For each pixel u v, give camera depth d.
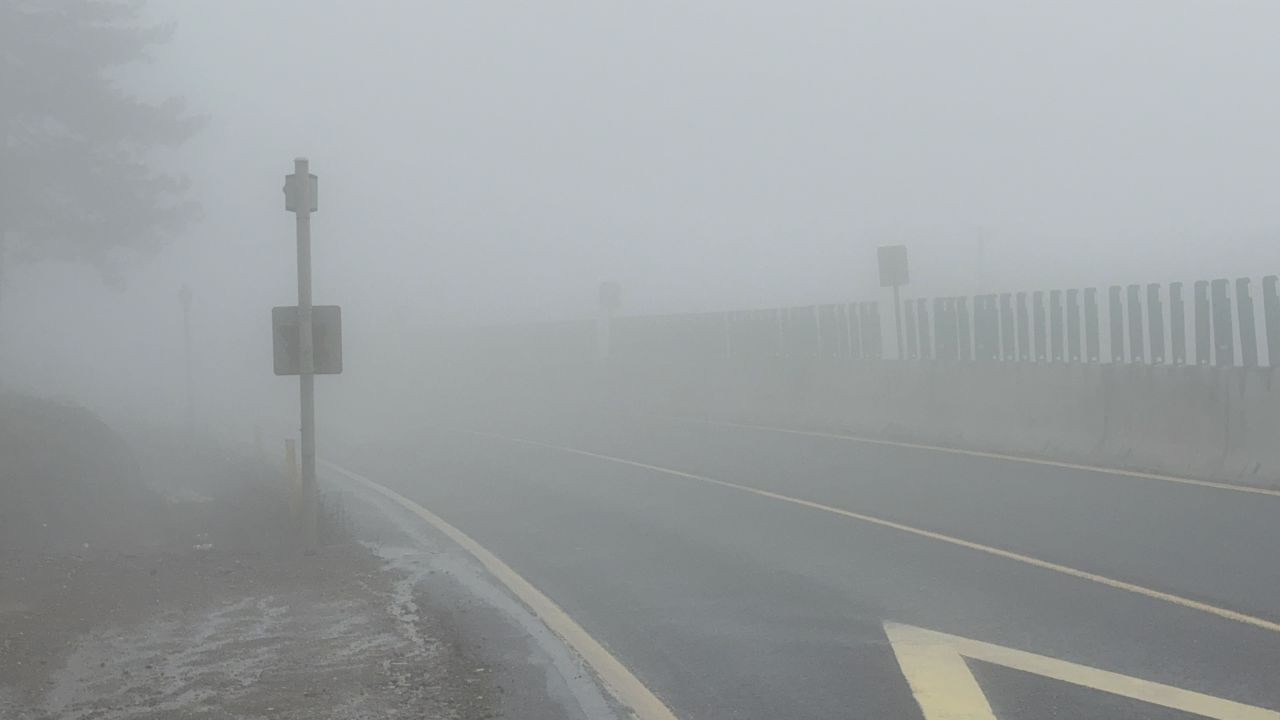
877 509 14.14
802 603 9.76
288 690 7.89
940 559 11.16
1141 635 8.31
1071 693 7.14
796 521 13.66
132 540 15.91
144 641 9.35
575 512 15.45
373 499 17.95
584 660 8.41
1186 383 15.92
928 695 7.23
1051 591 9.72
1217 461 15.18
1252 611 8.76
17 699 7.88
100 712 7.54
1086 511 13.17
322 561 12.63
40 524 15.62
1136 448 16.58
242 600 10.75
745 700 7.35
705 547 12.43
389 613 10.09
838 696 7.31
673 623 9.34
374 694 7.75
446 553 13.00
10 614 10.18
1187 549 10.95
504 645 8.89
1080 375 17.88
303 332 13.15
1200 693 7.04
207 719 7.30
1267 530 11.59
